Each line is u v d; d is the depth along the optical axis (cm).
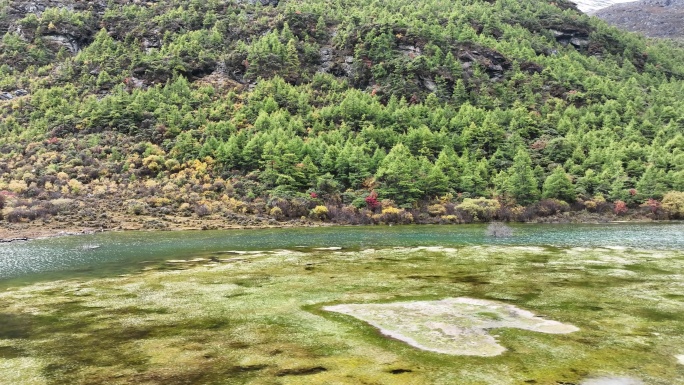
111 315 2008
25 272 3269
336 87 12781
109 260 3806
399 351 1509
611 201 8975
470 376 1298
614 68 16700
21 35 14138
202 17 15788
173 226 6588
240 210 7644
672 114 12200
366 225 7556
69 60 12912
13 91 11225
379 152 9344
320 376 1305
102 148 8800
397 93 12588
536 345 1559
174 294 2428
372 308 2078
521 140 10519
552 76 13962
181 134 9306
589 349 1517
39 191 7219
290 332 1728
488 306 2092
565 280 2711
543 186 9056
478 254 3947
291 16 15638
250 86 12581
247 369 1364
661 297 2245
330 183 8512
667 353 1477
